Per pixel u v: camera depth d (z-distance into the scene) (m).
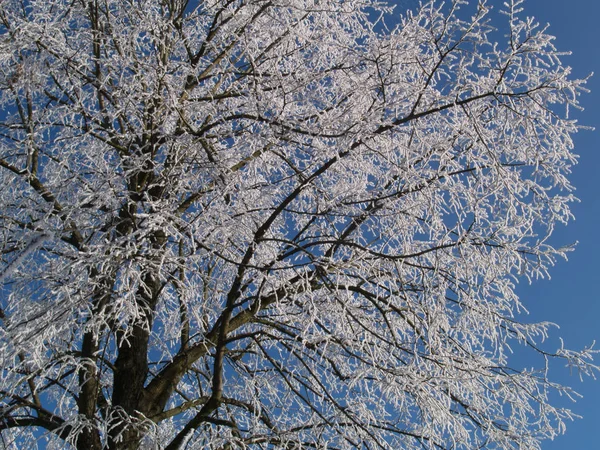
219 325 5.95
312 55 6.55
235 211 5.98
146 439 5.07
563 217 5.73
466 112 5.34
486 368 6.43
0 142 6.05
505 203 5.90
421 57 5.87
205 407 5.29
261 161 6.16
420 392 5.62
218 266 6.64
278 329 6.07
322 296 6.33
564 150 5.52
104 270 4.92
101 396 5.56
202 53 6.43
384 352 6.19
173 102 5.60
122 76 5.82
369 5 6.00
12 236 5.38
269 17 6.40
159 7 6.64
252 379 6.71
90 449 4.89
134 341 5.59
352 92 5.97
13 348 4.70
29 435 6.04
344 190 6.20
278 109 5.84
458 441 5.91
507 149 5.93
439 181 6.01
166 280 5.60
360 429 5.49
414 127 5.68
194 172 5.86
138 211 5.64
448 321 6.18
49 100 6.11
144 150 5.85
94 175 5.45
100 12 6.13
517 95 5.32
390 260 5.93
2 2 5.63
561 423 6.17
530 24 5.06
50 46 5.50
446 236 5.68
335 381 6.82
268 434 5.72
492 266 5.81
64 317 4.82
